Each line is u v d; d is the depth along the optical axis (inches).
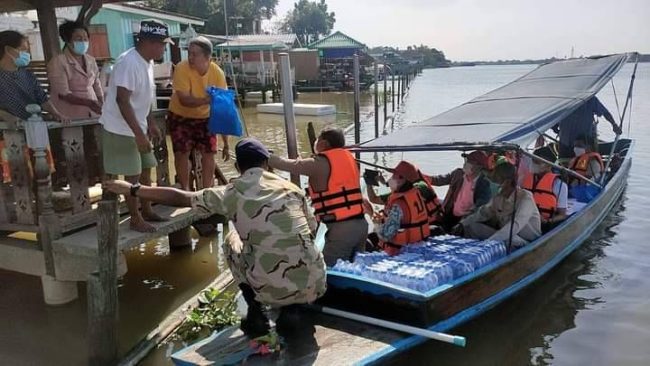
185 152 215.0
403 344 152.9
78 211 195.5
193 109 211.2
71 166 191.5
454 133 224.1
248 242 146.2
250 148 148.6
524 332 199.6
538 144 371.9
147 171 198.8
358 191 200.1
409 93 1581.0
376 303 170.2
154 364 173.2
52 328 190.7
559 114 243.4
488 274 190.5
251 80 1198.3
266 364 143.4
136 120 170.2
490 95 306.5
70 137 189.9
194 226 286.5
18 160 185.2
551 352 187.5
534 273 222.2
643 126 707.4
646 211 343.0
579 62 371.6
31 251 191.9
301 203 150.6
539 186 249.9
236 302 207.0
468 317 182.4
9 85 183.5
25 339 184.5
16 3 293.3
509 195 222.1
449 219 256.5
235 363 144.0
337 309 176.4
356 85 502.3
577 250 276.5
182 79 206.5
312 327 162.1
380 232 211.3
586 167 315.0
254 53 1395.2
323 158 197.8
